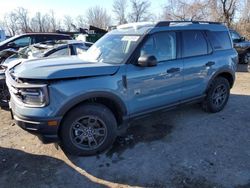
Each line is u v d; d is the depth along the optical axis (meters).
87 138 3.90
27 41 11.30
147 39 4.24
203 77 5.08
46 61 4.20
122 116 4.10
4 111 5.95
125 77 3.95
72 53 7.56
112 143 4.14
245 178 3.40
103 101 3.96
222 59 5.38
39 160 3.90
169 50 4.53
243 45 14.33
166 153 4.03
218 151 4.07
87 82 3.66
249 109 5.88
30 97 3.51
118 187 3.30
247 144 4.28
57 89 3.48
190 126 4.96
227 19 28.42
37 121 3.49
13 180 3.47
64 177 3.51
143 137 4.54
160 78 4.34
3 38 27.59
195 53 4.93
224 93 5.67
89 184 3.37
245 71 11.80
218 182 3.34
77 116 3.73
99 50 4.56
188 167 3.66
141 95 4.18
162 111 4.62
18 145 4.36
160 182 3.37
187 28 4.85
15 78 3.78
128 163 3.79
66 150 3.89
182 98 4.83
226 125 5.00
